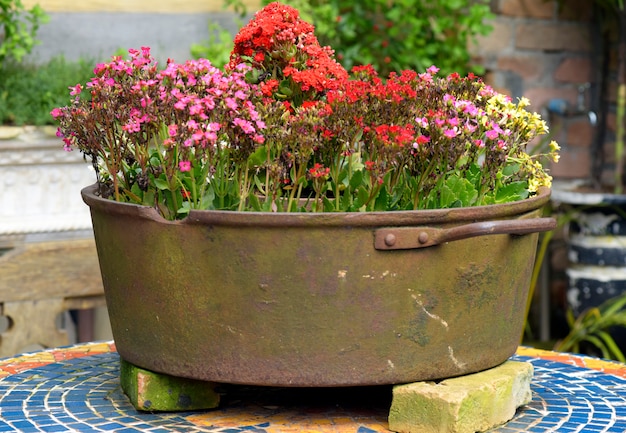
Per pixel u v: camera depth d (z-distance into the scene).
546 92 4.71
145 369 2.07
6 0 3.66
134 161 2.19
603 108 4.78
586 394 2.25
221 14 4.27
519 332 2.16
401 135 1.91
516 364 2.13
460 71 4.45
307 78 2.13
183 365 1.99
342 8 4.36
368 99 2.04
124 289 2.05
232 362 1.94
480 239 1.96
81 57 3.88
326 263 1.88
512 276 2.06
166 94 2.00
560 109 4.67
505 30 4.62
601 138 4.79
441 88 2.13
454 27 4.38
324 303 1.90
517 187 2.15
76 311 4.16
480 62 4.60
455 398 1.90
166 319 1.98
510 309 2.08
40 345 3.75
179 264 1.94
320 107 2.03
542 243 4.52
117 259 2.04
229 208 2.05
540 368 2.50
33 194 3.70
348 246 1.88
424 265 1.92
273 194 2.01
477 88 2.18
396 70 4.34
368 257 1.88
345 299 1.90
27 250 3.65
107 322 4.16
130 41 4.12
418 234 1.89
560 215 4.36
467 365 2.02
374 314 1.91
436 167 2.07
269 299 1.90
